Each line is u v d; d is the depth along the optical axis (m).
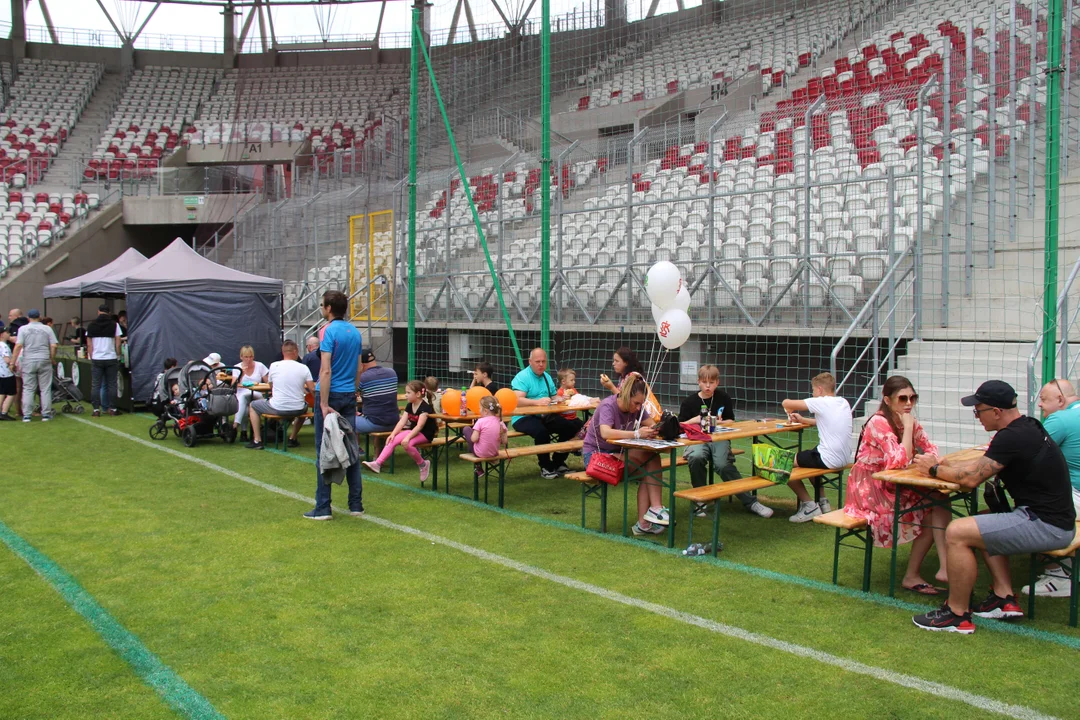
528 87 21.08
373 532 6.32
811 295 11.46
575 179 17.55
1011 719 3.39
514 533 6.32
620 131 21.62
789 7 22.88
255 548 5.85
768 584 5.12
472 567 5.43
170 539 6.06
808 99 18.81
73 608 4.64
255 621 4.46
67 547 5.82
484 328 15.03
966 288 10.50
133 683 3.71
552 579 5.19
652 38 23.73
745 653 4.05
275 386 9.97
